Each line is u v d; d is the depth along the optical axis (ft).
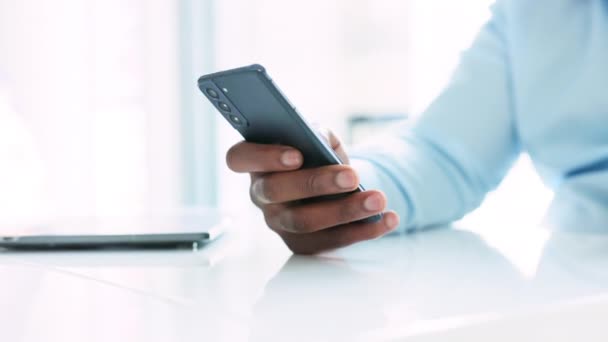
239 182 6.68
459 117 2.49
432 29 6.23
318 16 7.24
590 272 1.21
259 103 1.40
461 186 2.31
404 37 6.86
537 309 0.86
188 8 6.57
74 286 1.16
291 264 1.45
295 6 7.14
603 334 0.87
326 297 1.04
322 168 1.53
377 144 2.35
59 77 6.05
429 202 2.15
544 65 2.41
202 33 6.63
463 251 1.57
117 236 1.73
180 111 6.57
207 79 1.36
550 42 2.41
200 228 1.86
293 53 7.16
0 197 5.65
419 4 6.36
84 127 6.20
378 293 1.06
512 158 2.67
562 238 1.78
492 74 2.60
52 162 6.03
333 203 1.55
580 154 2.34
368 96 7.22
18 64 5.81
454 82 2.63
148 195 6.52
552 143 2.43
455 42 5.77
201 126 6.61
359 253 1.60
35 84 5.91
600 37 2.29
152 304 0.99
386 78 7.06
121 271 1.35
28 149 5.86
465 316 0.85
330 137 1.91
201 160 6.62
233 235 2.06
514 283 1.11
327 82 7.28
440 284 1.13
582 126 2.35
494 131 2.52
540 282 1.11
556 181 2.53
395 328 0.80
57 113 6.05
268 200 1.60
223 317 0.90
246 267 1.41
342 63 7.28
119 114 6.38
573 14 2.40
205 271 1.35
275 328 0.83
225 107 1.47
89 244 1.73
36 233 1.77
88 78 6.21
